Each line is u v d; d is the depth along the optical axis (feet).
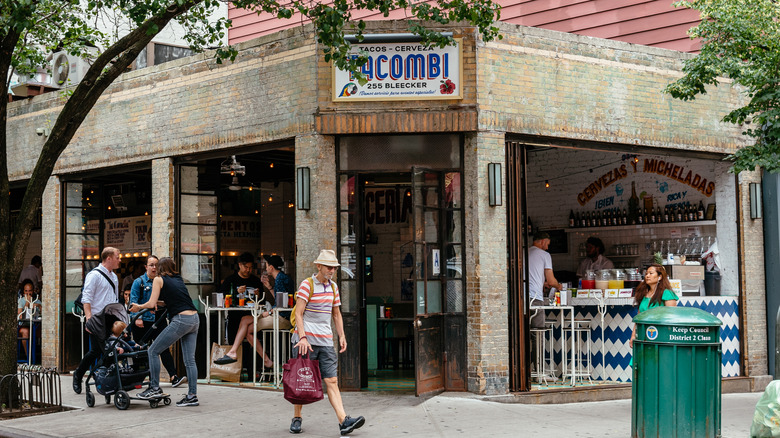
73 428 28.32
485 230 33.81
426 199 33.63
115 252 34.88
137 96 41.32
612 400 35.63
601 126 36.88
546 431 27.09
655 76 38.55
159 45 51.31
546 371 39.29
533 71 35.24
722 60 34.73
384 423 28.43
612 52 37.42
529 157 50.52
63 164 44.68
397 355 43.73
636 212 45.21
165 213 39.78
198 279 41.01
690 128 39.45
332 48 34.09
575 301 37.86
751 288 40.65
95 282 33.68
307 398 26.04
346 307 34.42
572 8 48.57
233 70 37.45
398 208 48.39
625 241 45.98
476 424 28.22
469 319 33.83
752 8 35.29
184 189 40.57
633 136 37.73
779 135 33.53
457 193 34.37
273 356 39.17
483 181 33.83
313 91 34.47
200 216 41.27
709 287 41.70
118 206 50.47
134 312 33.37
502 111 34.35
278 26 57.06
